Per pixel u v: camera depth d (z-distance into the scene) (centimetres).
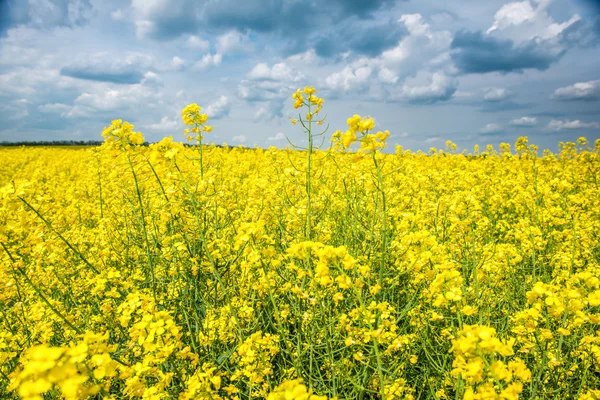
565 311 218
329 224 457
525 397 256
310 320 265
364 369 244
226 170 927
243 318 310
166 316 205
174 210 340
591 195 661
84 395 138
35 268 374
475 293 288
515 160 1092
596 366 250
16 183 282
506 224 568
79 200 774
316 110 383
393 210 475
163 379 192
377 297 312
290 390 149
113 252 438
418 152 1463
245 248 254
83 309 343
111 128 340
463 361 161
